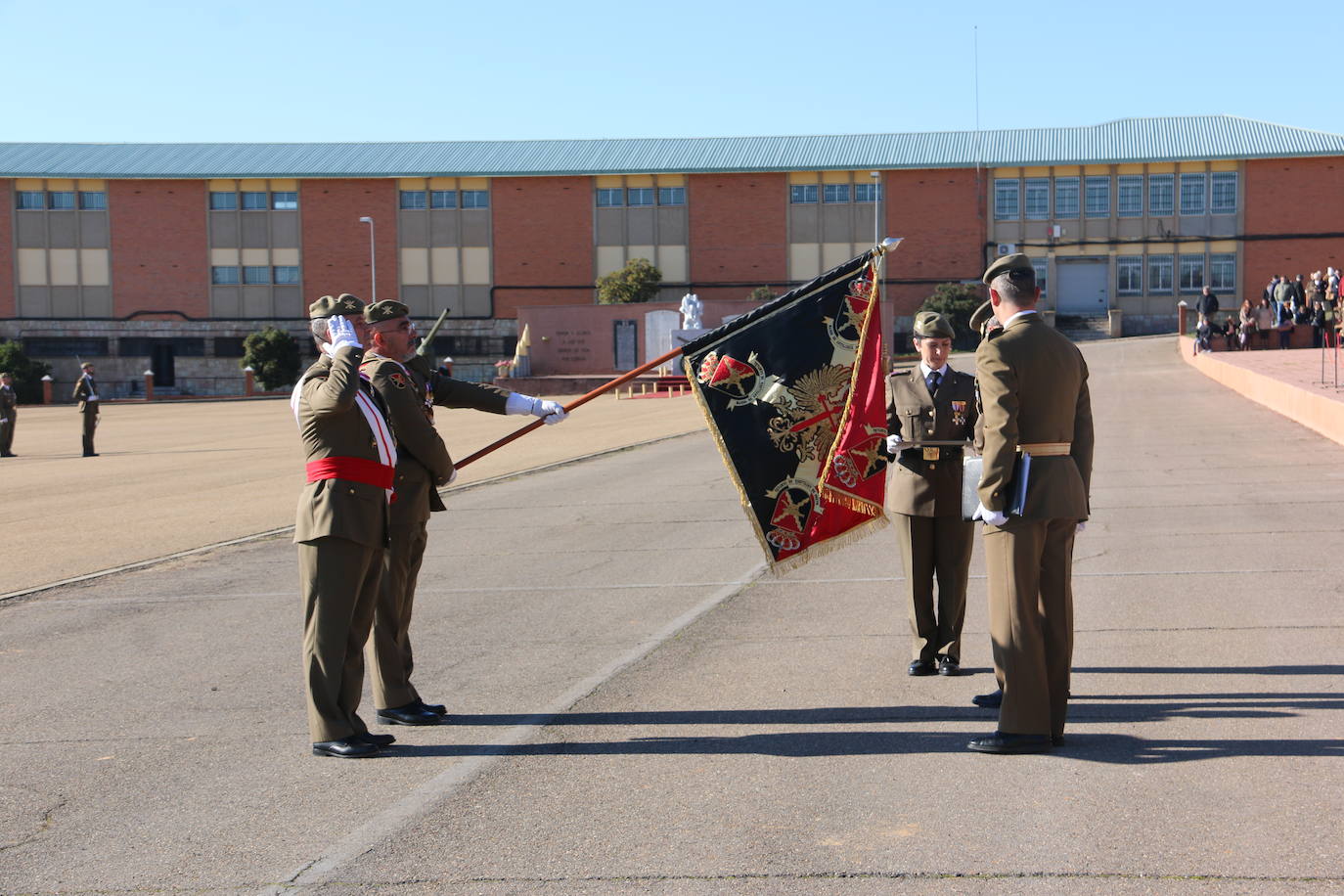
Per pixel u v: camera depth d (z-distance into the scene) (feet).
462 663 24.86
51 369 224.33
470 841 15.28
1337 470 50.24
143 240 223.51
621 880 13.87
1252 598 27.86
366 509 19.06
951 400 22.58
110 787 17.78
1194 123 221.87
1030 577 17.84
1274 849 14.02
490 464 69.72
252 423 127.75
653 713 20.83
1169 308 212.02
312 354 222.69
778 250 218.79
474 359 223.51
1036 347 17.79
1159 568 31.91
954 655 22.71
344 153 232.32
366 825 15.98
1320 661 22.22
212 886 14.15
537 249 222.48
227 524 48.78
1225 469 52.26
